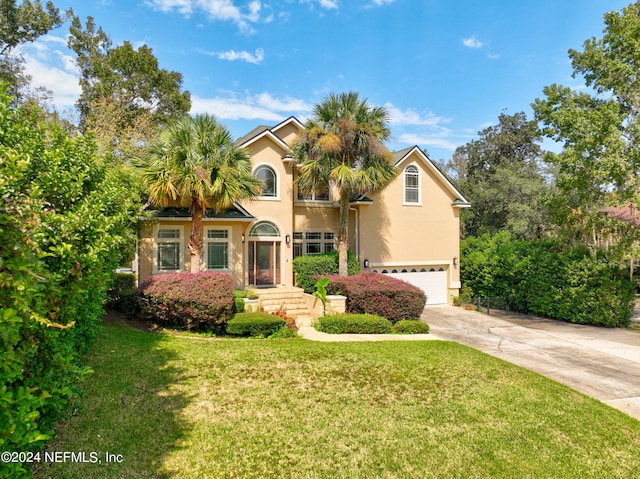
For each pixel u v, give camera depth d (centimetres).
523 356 1167
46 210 427
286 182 1984
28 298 294
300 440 561
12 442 308
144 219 1527
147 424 568
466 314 2002
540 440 607
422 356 1029
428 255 2233
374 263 2091
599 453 577
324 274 1911
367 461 518
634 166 1584
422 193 2223
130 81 3319
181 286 1164
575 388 888
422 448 561
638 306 2267
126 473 452
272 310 1656
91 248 460
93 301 714
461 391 791
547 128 1911
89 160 646
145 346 967
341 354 1011
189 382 748
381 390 774
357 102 1778
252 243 1928
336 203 2145
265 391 732
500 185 3441
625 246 1656
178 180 1403
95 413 586
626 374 998
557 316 1842
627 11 1664
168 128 1465
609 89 1775
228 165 1488
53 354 392
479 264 2323
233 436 558
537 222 3222
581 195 1852
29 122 533
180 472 465
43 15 2397
